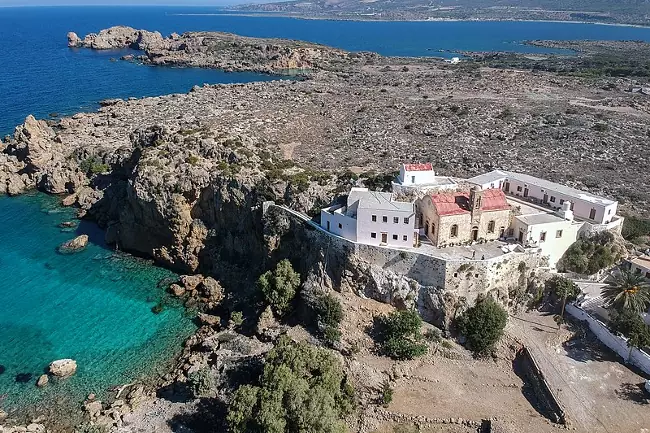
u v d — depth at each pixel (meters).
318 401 64.31
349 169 132.62
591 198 92.56
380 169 134.00
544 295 85.44
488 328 76.88
